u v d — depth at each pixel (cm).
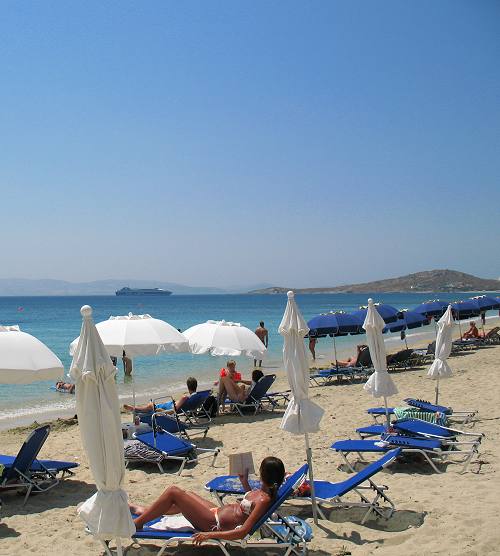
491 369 1616
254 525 445
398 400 1215
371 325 782
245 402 1170
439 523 524
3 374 631
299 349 543
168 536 457
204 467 784
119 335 886
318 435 930
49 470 727
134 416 903
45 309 10081
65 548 518
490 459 731
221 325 1171
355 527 533
